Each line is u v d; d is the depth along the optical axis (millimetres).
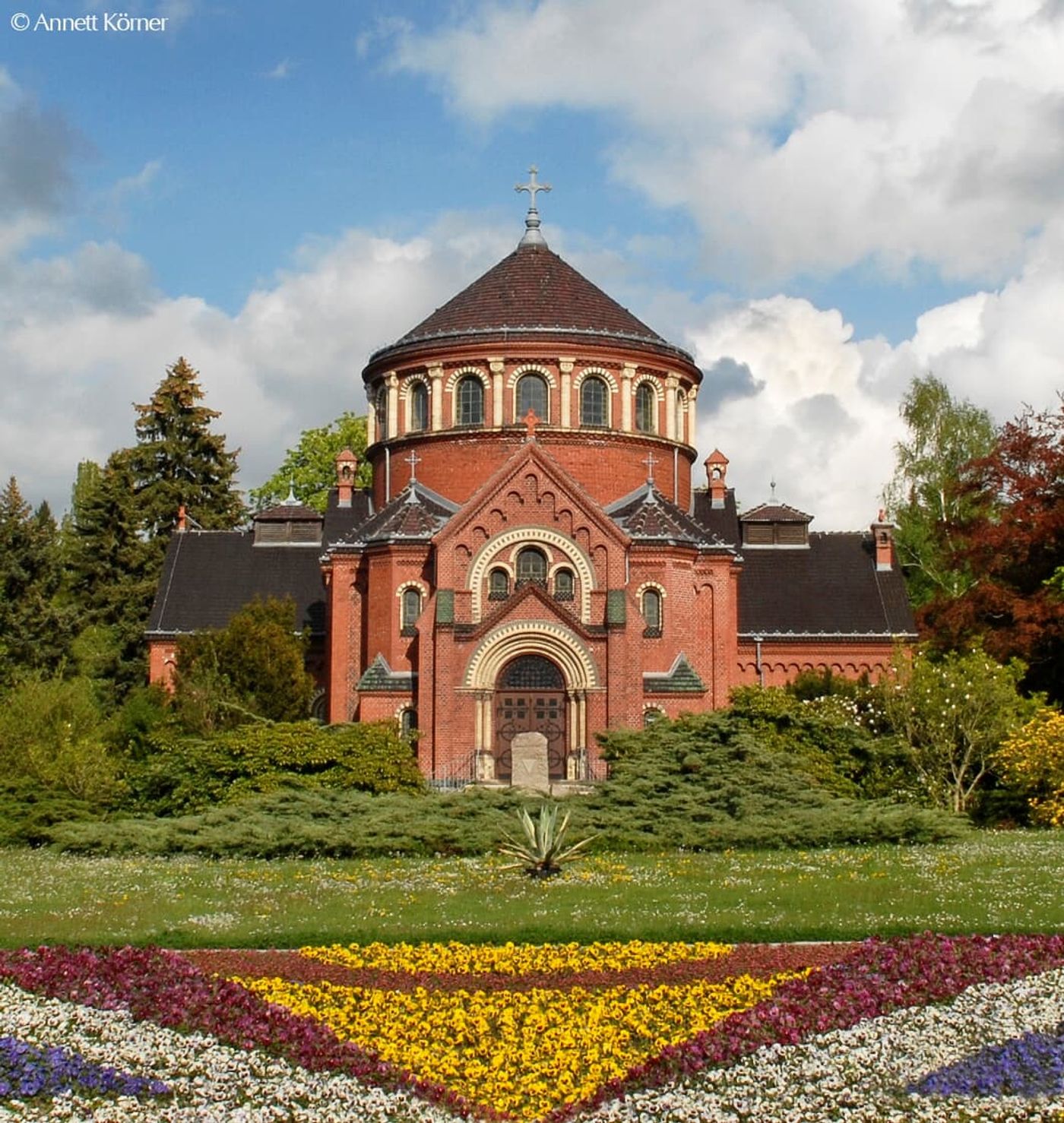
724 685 66938
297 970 25172
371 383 75438
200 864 39281
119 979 22828
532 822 38406
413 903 32094
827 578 79875
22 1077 18516
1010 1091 18156
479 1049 21078
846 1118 17516
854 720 53969
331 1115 18047
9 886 35000
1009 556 65812
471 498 62375
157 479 104000
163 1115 17844
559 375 69688
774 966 25062
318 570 81000
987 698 52000
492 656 60688
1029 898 31359
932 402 98188
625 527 64562
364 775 49906
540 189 76625
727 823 42312
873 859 37812
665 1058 19547
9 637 84375
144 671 92875
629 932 27562
